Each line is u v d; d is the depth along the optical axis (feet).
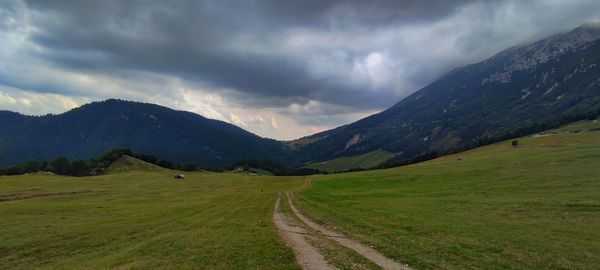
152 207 219.82
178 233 125.70
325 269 76.43
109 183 444.14
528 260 80.12
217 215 175.94
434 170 372.17
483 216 139.03
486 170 312.50
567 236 101.19
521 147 559.38
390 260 82.74
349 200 222.89
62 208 213.05
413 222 130.82
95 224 151.12
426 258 82.94
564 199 156.35
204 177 600.80
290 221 151.84
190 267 80.59
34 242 116.06
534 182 221.05
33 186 383.86
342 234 118.21
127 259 90.22
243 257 87.71
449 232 111.45
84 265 87.56
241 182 502.38
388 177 366.84
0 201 265.13
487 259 81.35
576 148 373.40
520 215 136.26
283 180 519.19
